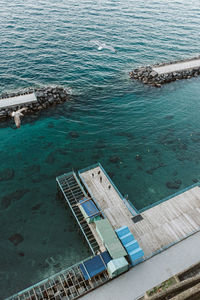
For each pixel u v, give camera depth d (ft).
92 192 144.77
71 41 362.33
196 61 324.60
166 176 171.94
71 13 473.67
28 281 116.37
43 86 261.65
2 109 219.61
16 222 141.49
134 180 168.45
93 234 127.13
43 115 224.33
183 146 197.26
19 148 189.98
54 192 159.22
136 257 108.68
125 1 585.22
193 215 132.05
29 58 311.27
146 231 124.67
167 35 411.95
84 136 204.54
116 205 137.90
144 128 215.31
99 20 449.48
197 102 253.65
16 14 448.24
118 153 189.88
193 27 454.40
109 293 102.37
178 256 114.62
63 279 114.32
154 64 322.55
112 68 308.81
